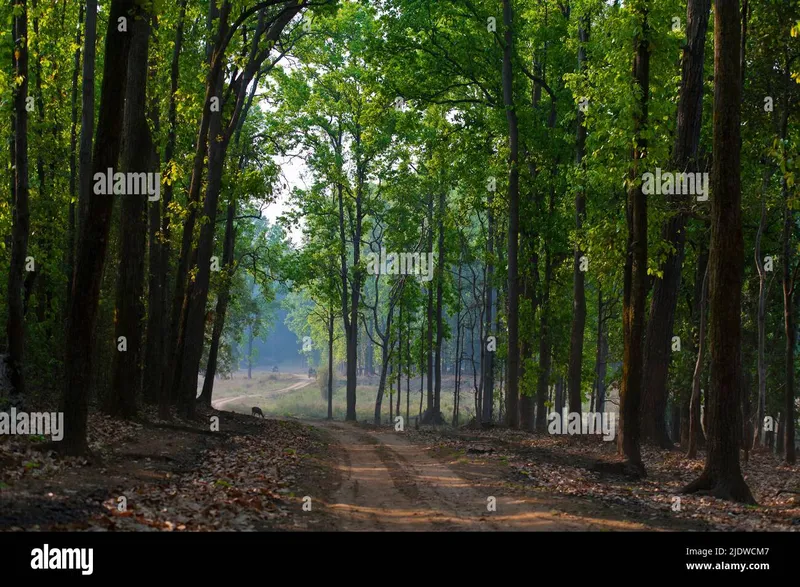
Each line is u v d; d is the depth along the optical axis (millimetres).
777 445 38125
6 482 10586
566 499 13492
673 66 19328
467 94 36312
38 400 21094
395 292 53406
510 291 32312
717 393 15289
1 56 18281
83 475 12531
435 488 15508
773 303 33469
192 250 26547
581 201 30062
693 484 15414
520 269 35875
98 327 28172
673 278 24969
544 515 11758
